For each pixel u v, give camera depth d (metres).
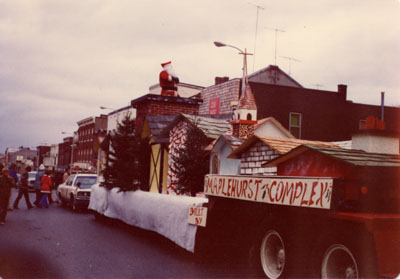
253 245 7.95
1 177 15.98
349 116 38.56
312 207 6.36
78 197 23.14
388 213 6.52
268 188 7.35
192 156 13.38
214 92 33.75
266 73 40.19
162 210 11.70
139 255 10.09
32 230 14.19
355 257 5.85
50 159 110.69
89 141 78.38
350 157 7.17
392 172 6.68
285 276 6.98
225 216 9.33
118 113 65.69
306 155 7.98
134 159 17.02
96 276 7.92
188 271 8.43
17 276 7.82
